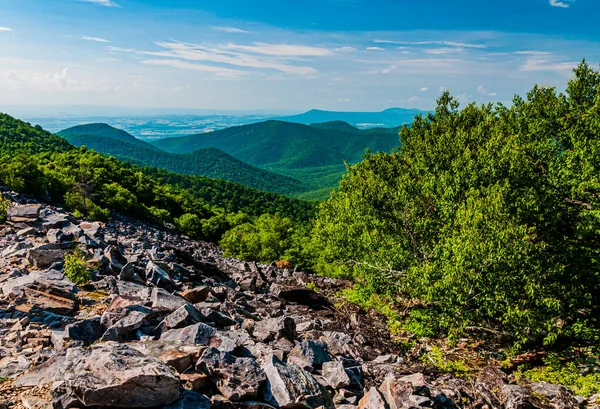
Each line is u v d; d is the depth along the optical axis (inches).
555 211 680.4
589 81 874.8
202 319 441.4
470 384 467.5
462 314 615.5
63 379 238.8
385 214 799.7
